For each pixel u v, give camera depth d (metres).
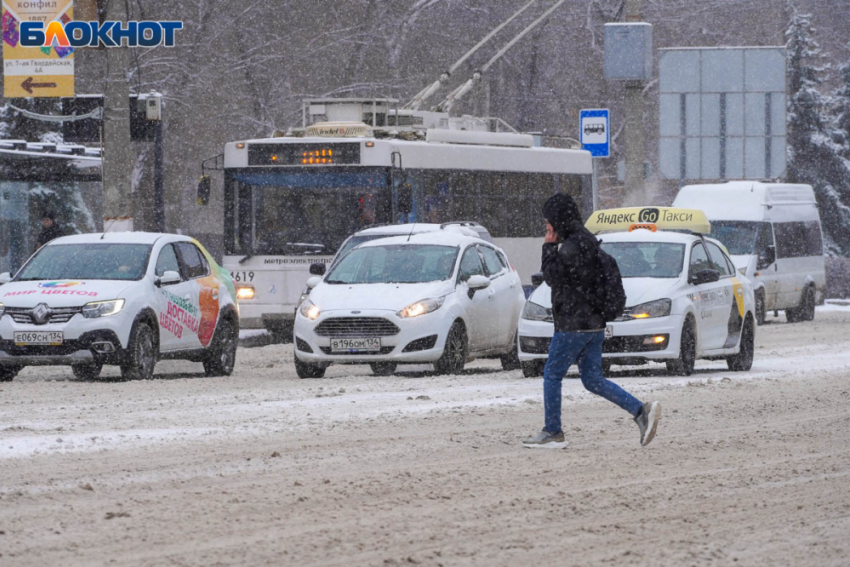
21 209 96.31
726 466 30.20
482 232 69.56
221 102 169.75
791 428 36.97
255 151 81.44
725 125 136.12
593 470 29.41
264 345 85.12
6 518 23.31
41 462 29.67
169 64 166.62
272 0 171.88
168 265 55.09
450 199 84.88
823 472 29.41
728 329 56.56
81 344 50.12
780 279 104.38
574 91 189.75
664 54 136.62
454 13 182.00
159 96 89.06
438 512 24.25
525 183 91.44
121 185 76.12
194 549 20.98
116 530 22.39
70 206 131.25
